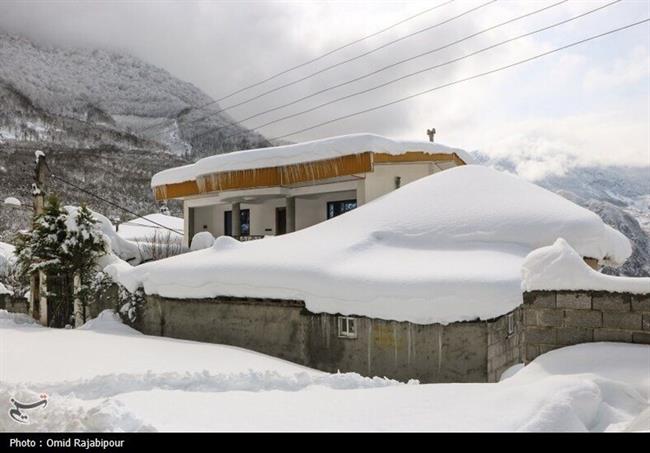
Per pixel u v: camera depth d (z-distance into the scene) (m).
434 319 9.16
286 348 10.95
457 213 12.91
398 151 18.83
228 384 6.62
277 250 12.86
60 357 9.43
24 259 16.80
